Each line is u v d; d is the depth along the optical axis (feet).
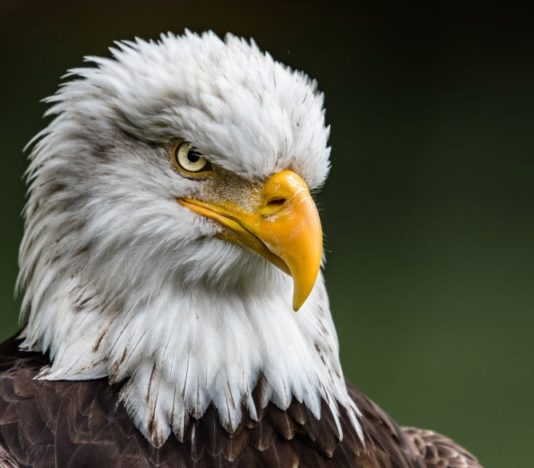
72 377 27.48
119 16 99.35
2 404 27.14
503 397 65.77
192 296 27.76
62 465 26.09
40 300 28.58
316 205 28.53
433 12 103.50
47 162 28.22
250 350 27.86
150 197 27.35
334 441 28.50
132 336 27.32
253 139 26.50
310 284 26.22
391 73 99.09
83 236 27.76
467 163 88.84
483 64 100.48
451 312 73.05
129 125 27.40
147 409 27.02
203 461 27.04
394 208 83.87
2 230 77.82
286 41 101.04
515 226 81.66
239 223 27.22
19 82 93.97
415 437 35.88
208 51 27.66
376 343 69.87
